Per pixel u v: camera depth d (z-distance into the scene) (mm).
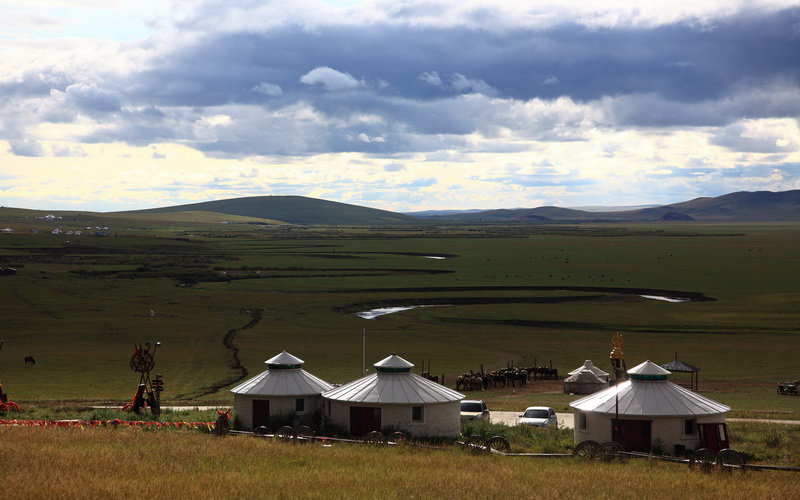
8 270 185375
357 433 44438
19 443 35188
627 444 40938
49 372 82938
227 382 78188
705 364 91688
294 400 46875
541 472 31828
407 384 45062
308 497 25609
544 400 68188
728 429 48312
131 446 35844
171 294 157875
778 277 186000
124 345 103188
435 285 173500
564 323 124875
